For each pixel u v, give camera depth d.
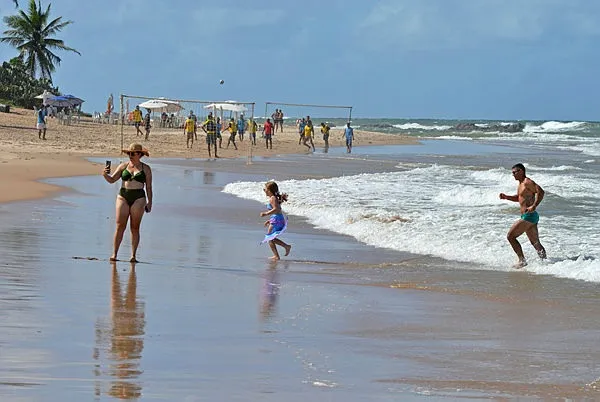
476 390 10.41
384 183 44.41
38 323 12.87
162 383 10.02
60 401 9.05
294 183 43.34
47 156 53.41
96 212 29.05
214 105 94.12
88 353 11.24
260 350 11.98
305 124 86.50
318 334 13.25
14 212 28.12
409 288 18.11
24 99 109.44
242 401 9.48
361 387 10.31
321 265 21.12
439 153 82.44
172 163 57.00
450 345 12.88
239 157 66.56
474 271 20.73
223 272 19.19
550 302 16.88
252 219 29.72
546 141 124.88
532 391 10.47
